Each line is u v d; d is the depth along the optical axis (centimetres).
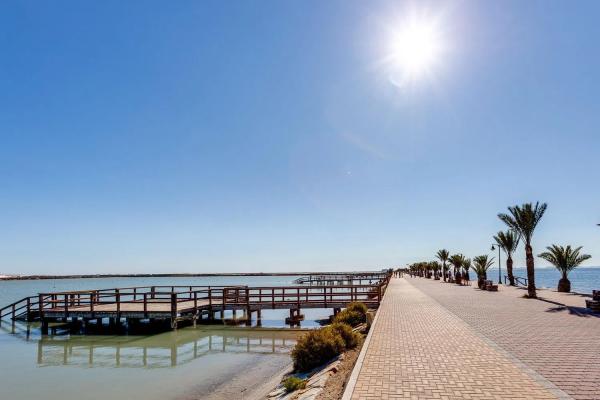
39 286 12206
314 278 8144
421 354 954
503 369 805
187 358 1697
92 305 2416
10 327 2630
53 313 2425
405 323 1448
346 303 2542
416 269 8412
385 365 860
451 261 4822
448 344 1060
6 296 6288
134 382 1338
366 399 654
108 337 2220
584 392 664
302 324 2616
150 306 2673
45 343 2092
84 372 1489
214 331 2347
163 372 1464
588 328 1288
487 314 1659
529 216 2525
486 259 3791
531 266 2525
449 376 768
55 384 1330
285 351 1788
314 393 827
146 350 1880
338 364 1052
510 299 2372
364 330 1536
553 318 1526
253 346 1925
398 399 650
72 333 2358
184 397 1157
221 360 1639
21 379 1398
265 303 2577
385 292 2970
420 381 741
